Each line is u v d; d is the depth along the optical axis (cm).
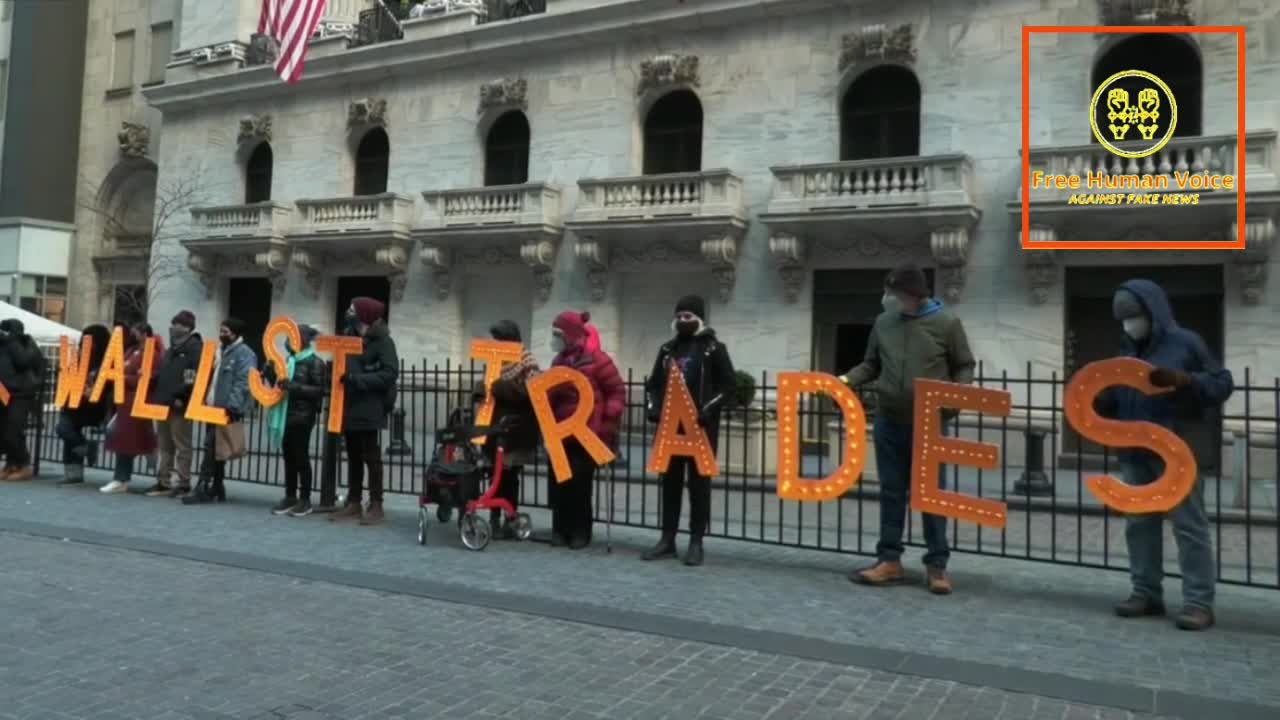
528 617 577
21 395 1195
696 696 436
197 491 1020
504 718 406
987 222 1655
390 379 907
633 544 835
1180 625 567
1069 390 596
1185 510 575
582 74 2062
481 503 793
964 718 411
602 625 557
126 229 2959
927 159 1636
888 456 681
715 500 1198
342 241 2273
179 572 686
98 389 1098
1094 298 1600
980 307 1650
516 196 2062
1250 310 1466
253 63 2561
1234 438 1104
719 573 715
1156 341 586
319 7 2239
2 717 399
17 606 582
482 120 2195
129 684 445
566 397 802
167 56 2861
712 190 1838
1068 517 1085
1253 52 1494
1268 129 1449
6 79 3150
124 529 852
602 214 1931
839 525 735
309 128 2431
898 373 670
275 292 2430
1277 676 476
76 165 3031
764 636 535
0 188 2997
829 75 1819
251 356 1002
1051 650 518
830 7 1812
